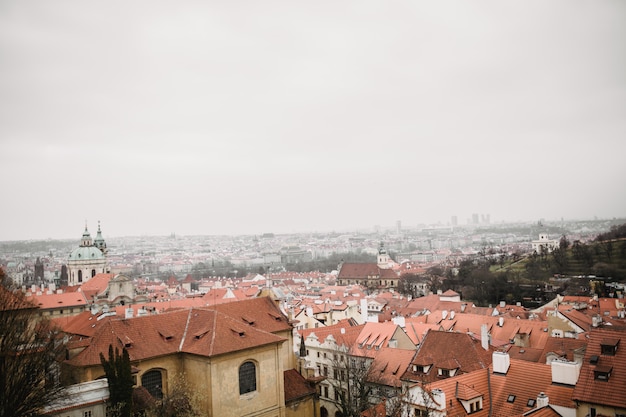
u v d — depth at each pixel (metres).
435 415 64.94
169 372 78.19
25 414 62.34
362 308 158.38
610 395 57.16
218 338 77.44
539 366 69.50
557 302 172.75
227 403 76.19
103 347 74.44
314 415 92.38
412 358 99.25
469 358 90.06
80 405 65.94
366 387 99.06
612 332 62.78
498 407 68.25
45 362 70.12
